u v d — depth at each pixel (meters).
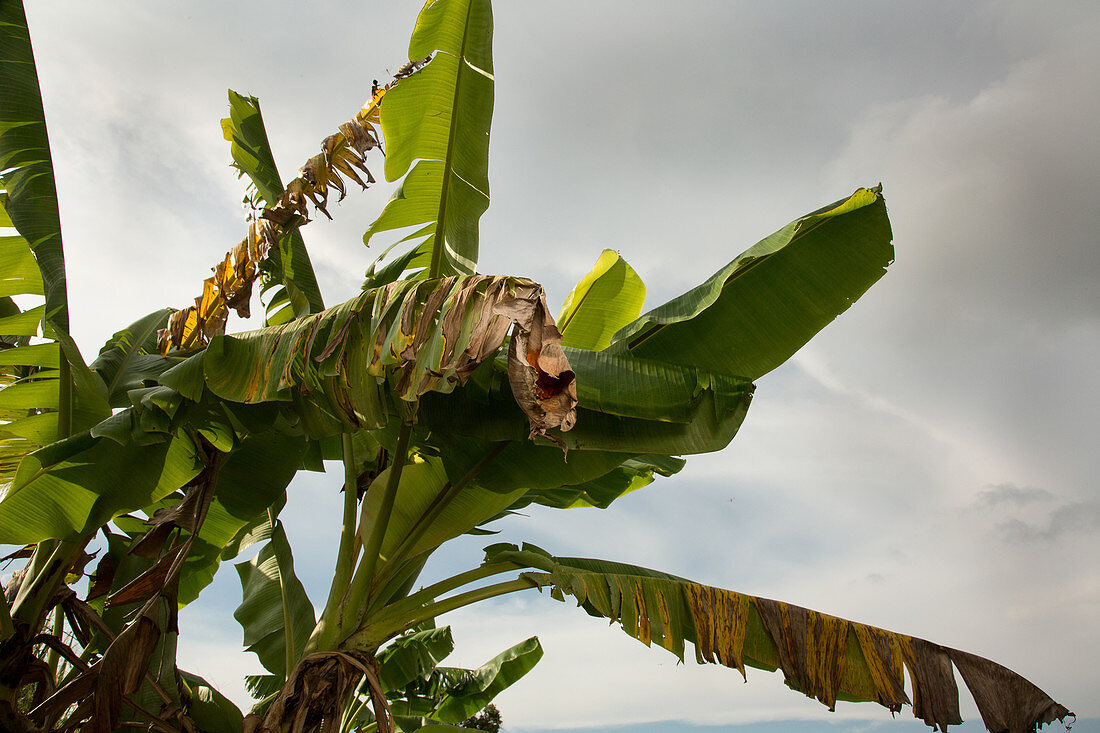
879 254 3.81
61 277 3.54
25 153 3.68
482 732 5.23
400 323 2.56
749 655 3.65
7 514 3.39
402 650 6.10
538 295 2.26
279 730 3.10
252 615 5.17
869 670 3.62
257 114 4.98
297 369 3.03
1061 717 3.49
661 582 3.73
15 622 3.31
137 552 3.30
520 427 3.23
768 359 3.84
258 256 4.09
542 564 3.66
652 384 3.08
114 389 4.05
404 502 4.10
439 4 4.07
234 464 4.26
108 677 2.95
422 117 4.18
